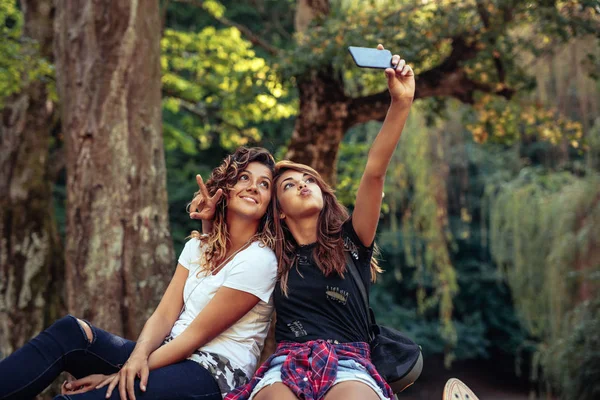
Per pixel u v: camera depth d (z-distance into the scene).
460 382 2.98
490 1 6.46
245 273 2.71
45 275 8.20
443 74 7.05
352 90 8.16
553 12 6.42
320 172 6.96
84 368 2.63
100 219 5.41
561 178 11.36
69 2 5.71
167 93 9.74
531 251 10.94
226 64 9.51
